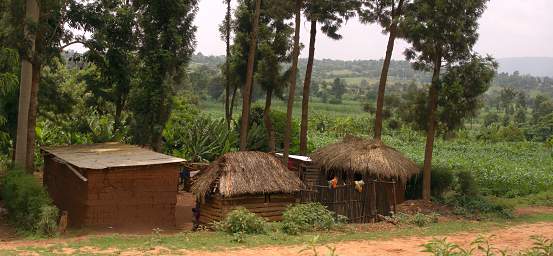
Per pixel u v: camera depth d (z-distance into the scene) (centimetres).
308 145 3631
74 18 1998
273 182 1722
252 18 3000
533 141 8238
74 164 1662
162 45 2323
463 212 2128
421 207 2184
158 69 2319
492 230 1761
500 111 14388
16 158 2005
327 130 7169
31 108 2052
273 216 1752
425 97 2339
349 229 1638
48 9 1964
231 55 3152
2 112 2225
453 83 2183
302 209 1656
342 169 2244
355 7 2653
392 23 2562
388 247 1390
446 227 1784
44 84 2336
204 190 1697
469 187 2484
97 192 1622
